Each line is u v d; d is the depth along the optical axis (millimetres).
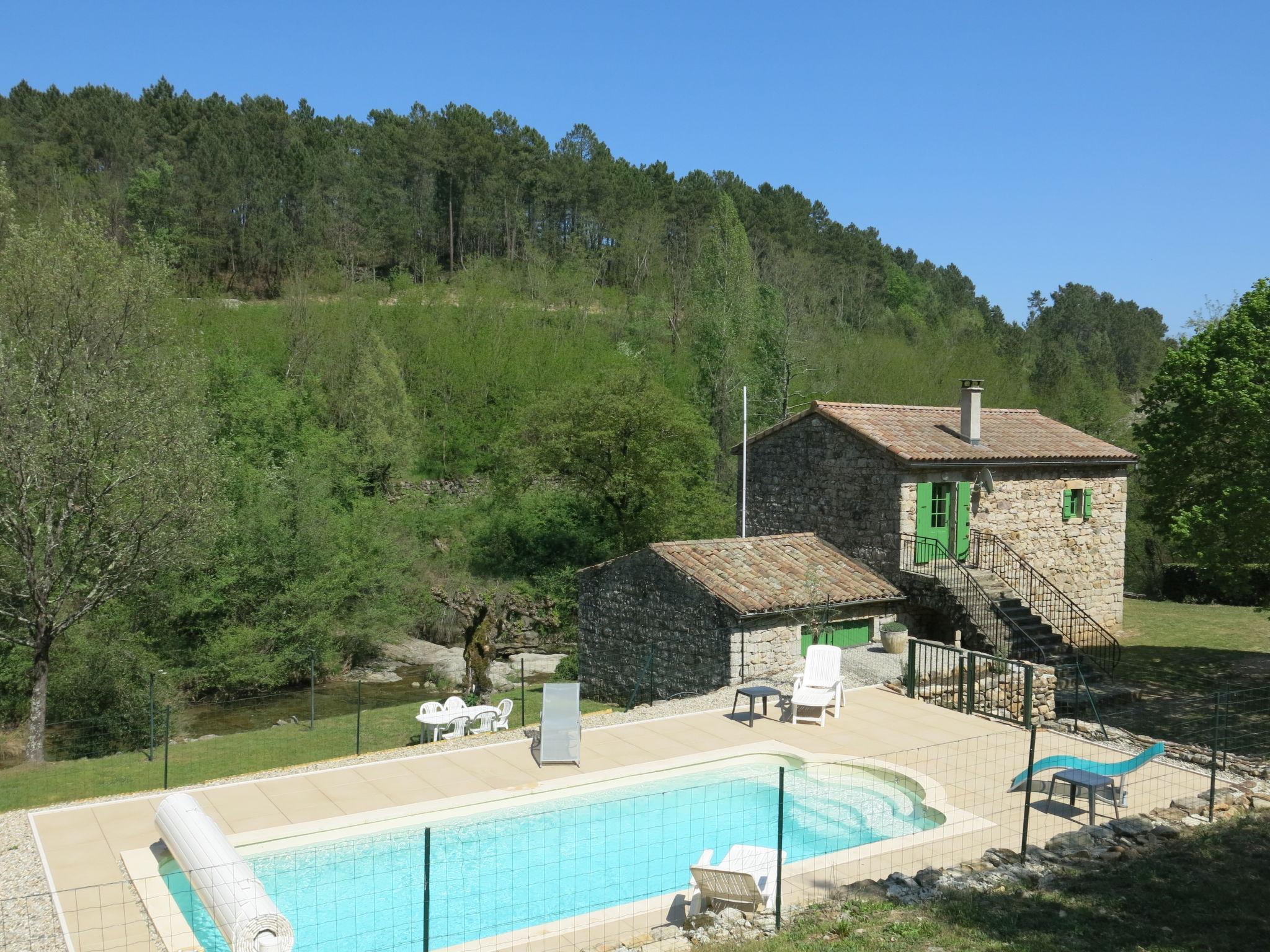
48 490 19922
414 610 34344
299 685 30891
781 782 8727
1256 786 12602
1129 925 8352
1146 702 19172
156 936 8898
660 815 12508
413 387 52906
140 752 18984
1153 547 38719
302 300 51938
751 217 87375
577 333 60938
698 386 51469
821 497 24641
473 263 71438
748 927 8742
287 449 40062
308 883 10461
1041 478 24812
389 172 79438
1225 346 20656
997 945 7965
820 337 56562
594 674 24469
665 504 36531
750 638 19891
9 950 8617
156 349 24594
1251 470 19344
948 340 64188
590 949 8711
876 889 9461
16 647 23188
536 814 11930
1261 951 7828
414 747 15367
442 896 10172
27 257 22062
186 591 28219
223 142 70062
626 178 91625
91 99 71562
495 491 43812
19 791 16219
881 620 22203
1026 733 15391
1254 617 29094
